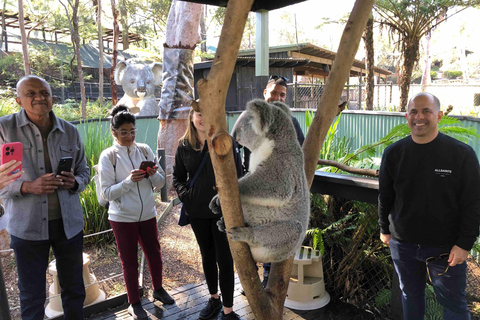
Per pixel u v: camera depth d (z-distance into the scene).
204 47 22.41
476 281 3.93
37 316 2.61
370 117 7.74
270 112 1.88
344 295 3.42
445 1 9.98
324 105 1.99
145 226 3.25
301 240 1.96
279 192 1.82
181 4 6.77
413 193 2.39
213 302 3.15
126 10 18.38
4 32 20.27
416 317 2.54
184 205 2.98
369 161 4.04
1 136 2.54
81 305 2.80
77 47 14.20
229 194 1.50
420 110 2.30
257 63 5.25
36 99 2.55
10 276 3.97
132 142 3.37
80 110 14.40
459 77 37.69
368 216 3.35
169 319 3.13
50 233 2.66
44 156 2.67
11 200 2.60
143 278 3.87
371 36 11.77
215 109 1.35
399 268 2.56
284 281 1.93
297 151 1.92
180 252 4.51
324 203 3.69
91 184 5.05
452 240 2.35
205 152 2.85
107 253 4.55
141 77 9.69
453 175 2.26
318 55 15.50
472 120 5.08
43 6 17.89
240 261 1.66
